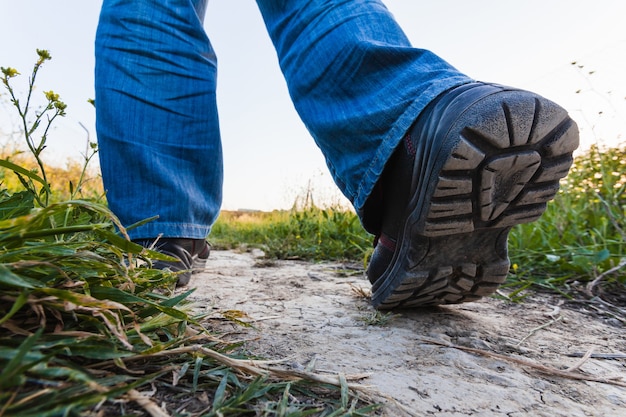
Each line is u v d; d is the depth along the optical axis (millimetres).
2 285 589
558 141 900
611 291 1768
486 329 1170
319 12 1156
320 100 1146
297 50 1188
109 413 541
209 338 746
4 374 457
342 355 896
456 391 764
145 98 1285
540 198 983
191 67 1352
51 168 3309
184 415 558
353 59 1077
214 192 1459
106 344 623
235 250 3465
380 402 686
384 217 1147
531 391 795
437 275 1075
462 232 998
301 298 1433
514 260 2195
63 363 566
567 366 946
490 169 896
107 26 1300
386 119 1020
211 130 1406
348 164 1120
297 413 589
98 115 1294
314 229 3533
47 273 648
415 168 972
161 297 810
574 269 1958
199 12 1522
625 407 764
